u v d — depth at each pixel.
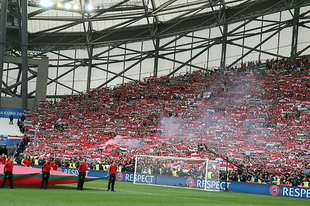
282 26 61.44
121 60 75.19
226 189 37.09
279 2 57.03
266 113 51.88
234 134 50.72
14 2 63.78
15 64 77.19
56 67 78.62
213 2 61.91
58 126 65.31
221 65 66.00
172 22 70.56
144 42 73.75
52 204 16.55
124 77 74.50
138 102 65.56
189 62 69.31
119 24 68.56
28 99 75.06
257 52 63.38
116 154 51.38
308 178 37.97
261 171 40.19
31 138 61.84
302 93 53.56
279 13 61.75
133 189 31.61
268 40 62.53
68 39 77.31
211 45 67.44
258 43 63.41
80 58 77.56
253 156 45.19
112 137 58.03
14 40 75.12
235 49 65.31
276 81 57.31
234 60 65.19
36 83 74.50
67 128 64.56
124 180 44.38
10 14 66.88
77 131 62.31
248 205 22.39
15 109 70.19
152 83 68.25
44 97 74.25
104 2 68.81
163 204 19.69
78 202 17.97
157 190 32.28
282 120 50.00
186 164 39.56
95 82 76.25
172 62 70.94
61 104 71.81
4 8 60.31
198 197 26.91
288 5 56.38
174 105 61.38
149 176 41.09
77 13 70.75
